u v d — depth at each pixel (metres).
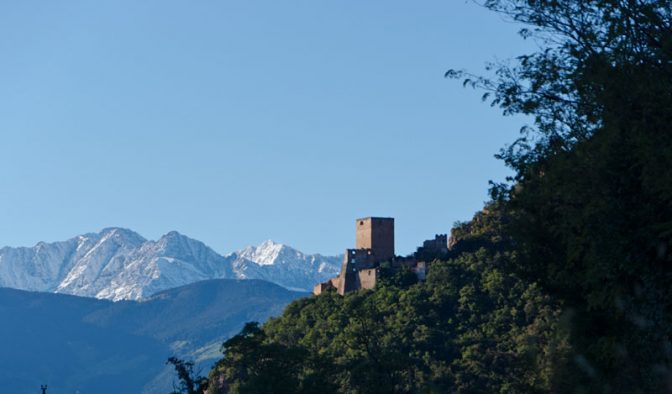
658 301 112.25
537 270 144.00
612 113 115.19
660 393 110.12
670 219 112.88
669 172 106.44
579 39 122.25
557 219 135.88
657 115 110.69
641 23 113.25
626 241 113.56
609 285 116.56
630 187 114.62
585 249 121.25
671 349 109.81
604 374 121.38
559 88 123.94
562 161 120.06
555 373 137.75
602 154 115.56
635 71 114.00
